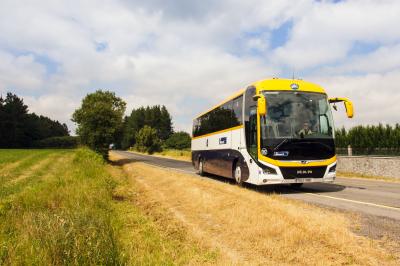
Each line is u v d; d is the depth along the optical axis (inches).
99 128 1641.2
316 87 551.5
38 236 226.1
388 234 274.1
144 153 3538.4
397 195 510.0
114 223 321.7
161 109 5438.0
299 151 515.5
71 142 4402.1
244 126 584.1
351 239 254.7
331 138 530.3
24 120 4092.0
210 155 834.2
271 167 510.0
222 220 341.7
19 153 1881.2
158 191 588.4
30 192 440.5
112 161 1873.8
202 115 934.4
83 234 229.0
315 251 237.5
